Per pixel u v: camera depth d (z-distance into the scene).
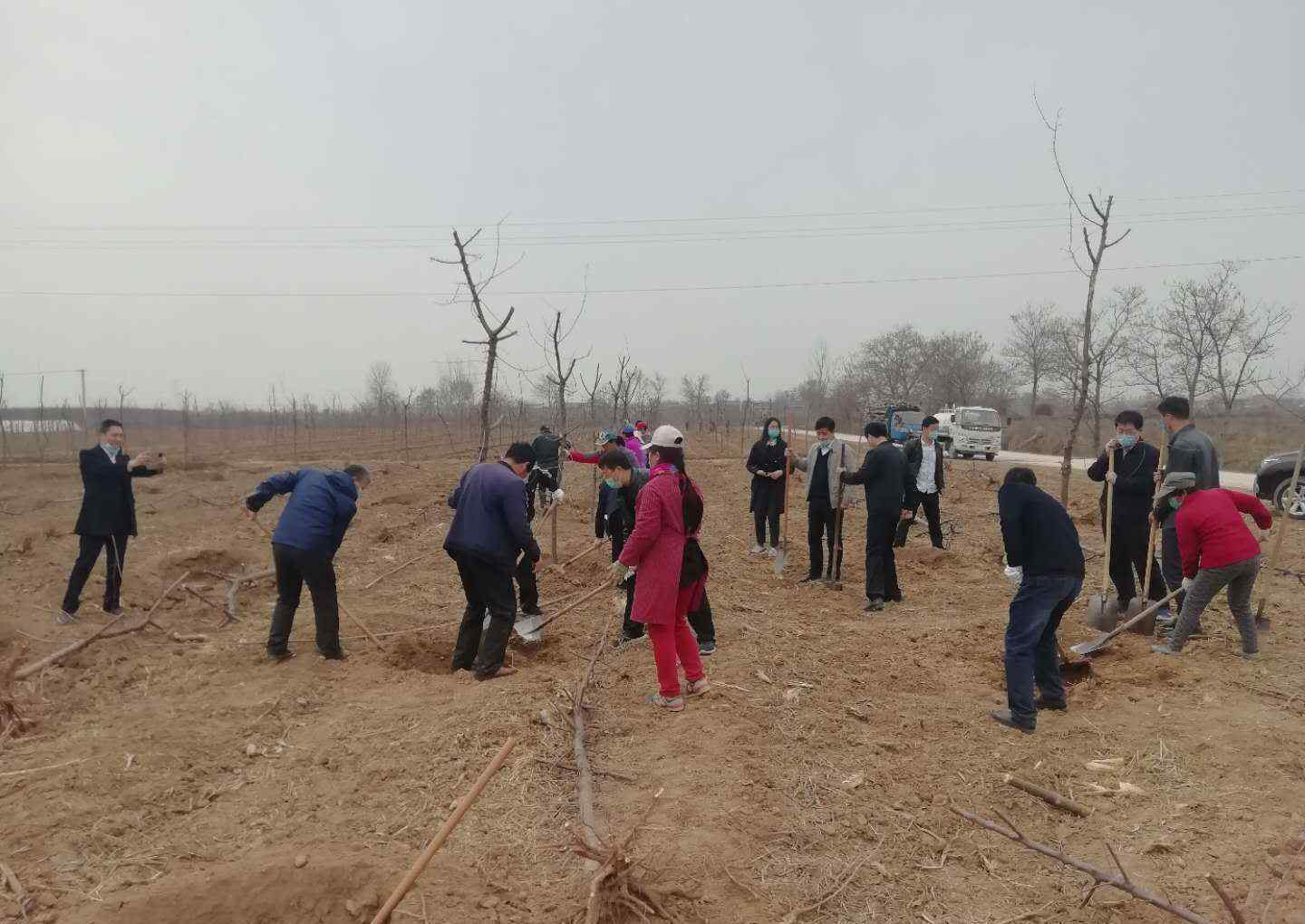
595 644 6.84
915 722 5.29
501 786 4.11
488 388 8.77
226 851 3.64
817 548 9.40
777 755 4.62
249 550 10.73
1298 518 13.88
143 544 11.03
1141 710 5.52
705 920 3.18
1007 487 5.44
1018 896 3.57
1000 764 4.77
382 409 37.16
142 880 3.41
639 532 5.10
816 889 3.46
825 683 5.92
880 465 8.26
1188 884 3.60
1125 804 4.35
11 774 4.30
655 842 3.61
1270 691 5.71
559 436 11.60
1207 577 6.32
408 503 14.86
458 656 6.29
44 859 3.53
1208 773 4.61
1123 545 7.39
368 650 6.71
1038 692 6.04
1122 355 37.00
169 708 5.27
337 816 3.92
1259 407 38.84
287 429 45.28
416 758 4.45
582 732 4.70
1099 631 7.30
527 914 3.18
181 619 7.70
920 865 3.74
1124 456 7.41
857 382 60.91
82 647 6.34
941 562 10.83
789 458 10.75
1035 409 50.06
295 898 3.27
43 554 10.27
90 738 4.78
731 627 7.32
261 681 5.80
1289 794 4.32
